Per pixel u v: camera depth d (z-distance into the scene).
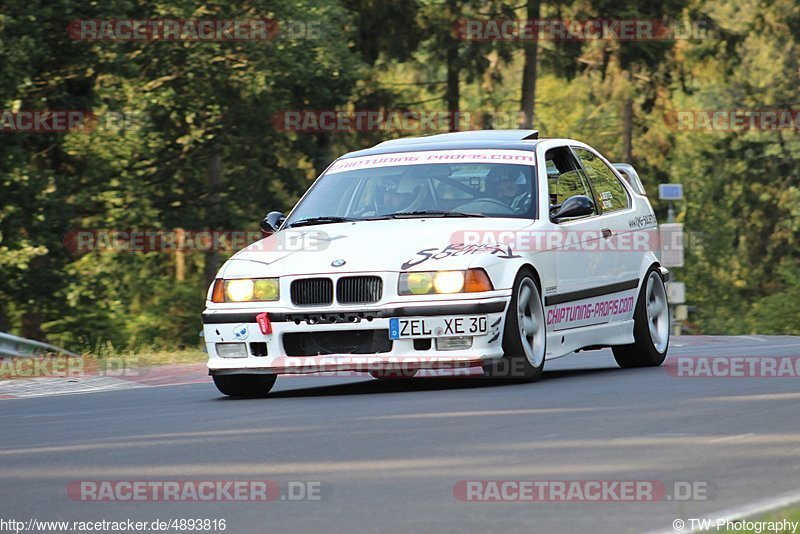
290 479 16.02
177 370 38.56
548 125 152.38
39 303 83.69
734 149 133.00
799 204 131.38
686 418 20.45
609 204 32.53
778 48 138.12
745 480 15.01
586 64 109.31
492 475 15.71
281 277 26.95
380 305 26.27
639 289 32.97
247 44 88.50
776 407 21.75
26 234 79.75
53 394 32.72
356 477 15.98
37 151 85.94
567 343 29.34
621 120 132.88
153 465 17.67
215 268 102.38
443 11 107.12
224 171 99.31
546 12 109.69
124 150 88.94
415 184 29.94
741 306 147.00
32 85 79.31
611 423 20.05
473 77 107.44
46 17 77.12
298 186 100.56
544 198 29.36
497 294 26.52
